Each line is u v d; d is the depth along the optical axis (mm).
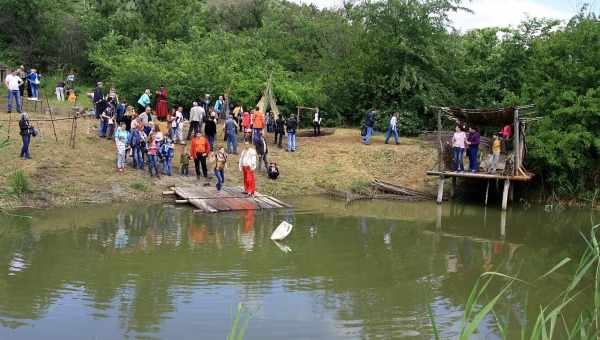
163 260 11867
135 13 37500
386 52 30016
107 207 17266
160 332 8133
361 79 30953
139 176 19797
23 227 14406
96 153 20656
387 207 19891
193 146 20266
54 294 9609
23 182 17016
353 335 8219
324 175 22609
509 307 9859
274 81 30297
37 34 35562
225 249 12914
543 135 21047
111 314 8781
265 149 21766
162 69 28562
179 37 38281
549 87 21906
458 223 17453
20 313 8711
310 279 10922
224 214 17078
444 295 10281
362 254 12992
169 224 15383
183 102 28859
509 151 22312
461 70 29984
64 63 35156
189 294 9805
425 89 29656
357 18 32219
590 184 21672
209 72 29438
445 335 8352
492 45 30688
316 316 8961
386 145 26141
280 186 21281
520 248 14305
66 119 22484
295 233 14922
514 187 22375
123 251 12461
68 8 38844
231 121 23125
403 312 9305
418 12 29422
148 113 21125
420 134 29062
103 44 32719
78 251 12336
